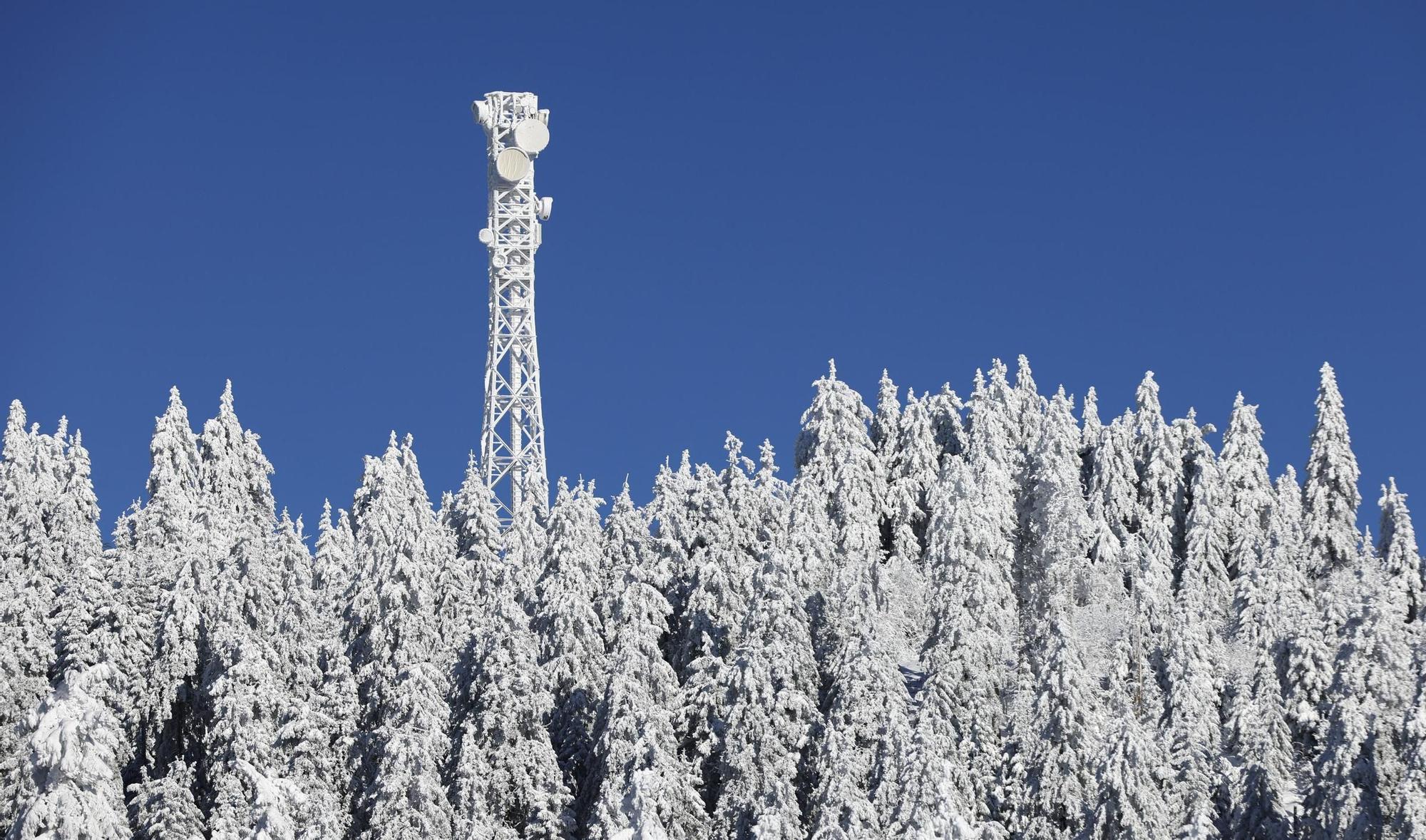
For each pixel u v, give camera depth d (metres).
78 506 81.62
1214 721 66.00
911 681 74.00
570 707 64.38
